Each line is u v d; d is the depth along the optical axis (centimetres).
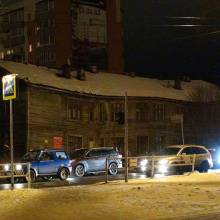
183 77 6994
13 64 5159
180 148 3356
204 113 6184
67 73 5453
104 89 5562
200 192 1956
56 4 9519
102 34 9819
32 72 5100
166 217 1466
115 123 5544
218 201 1755
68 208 1602
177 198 1808
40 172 3083
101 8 9838
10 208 1609
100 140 5425
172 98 5984
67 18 9519
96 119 5397
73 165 3425
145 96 5744
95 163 3534
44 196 1869
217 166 4200
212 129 6147
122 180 2712
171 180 2575
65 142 5038
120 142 5584
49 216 1473
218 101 6209
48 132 4856
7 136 4766
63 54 9444
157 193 1923
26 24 10081
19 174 2503
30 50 9975
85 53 9612
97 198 1811
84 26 9656
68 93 5041
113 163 3581
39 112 4775
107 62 9838
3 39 10556
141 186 2173
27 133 4647
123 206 1642
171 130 5975
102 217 1461
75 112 5200
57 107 4978
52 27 9588
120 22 10044
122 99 5597
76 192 1978
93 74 6041
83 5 9669
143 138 5741
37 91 4769
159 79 6888
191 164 3172
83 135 5247
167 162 3086
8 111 4781
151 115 5800
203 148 3409
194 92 6388
